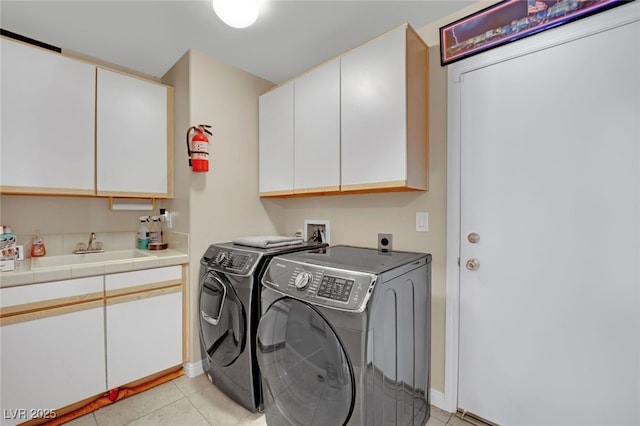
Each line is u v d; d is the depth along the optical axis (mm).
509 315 1441
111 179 1919
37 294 1451
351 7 1597
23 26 1742
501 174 1455
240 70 2271
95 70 1858
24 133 1614
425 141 1664
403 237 1811
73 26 1759
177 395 1769
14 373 1390
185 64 2039
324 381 1176
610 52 1187
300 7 1600
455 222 1590
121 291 1709
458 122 1580
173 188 2201
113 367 1675
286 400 1338
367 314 1055
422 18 1678
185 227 2037
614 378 1190
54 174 1708
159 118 2137
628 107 1153
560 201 1305
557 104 1306
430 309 1682
